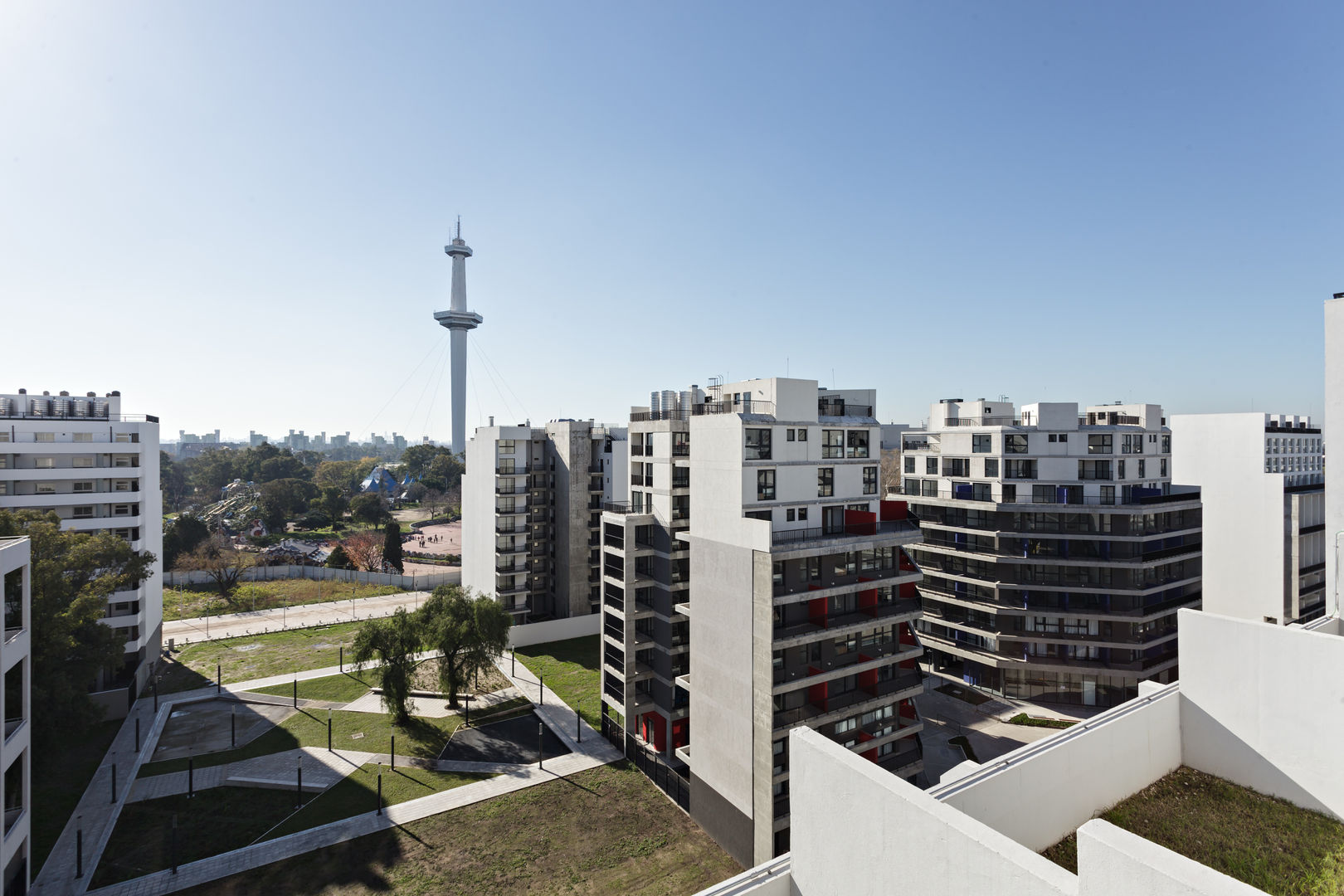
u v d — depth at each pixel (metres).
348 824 40.59
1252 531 65.81
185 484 196.75
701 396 51.66
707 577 40.44
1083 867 10.41
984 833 11.43
